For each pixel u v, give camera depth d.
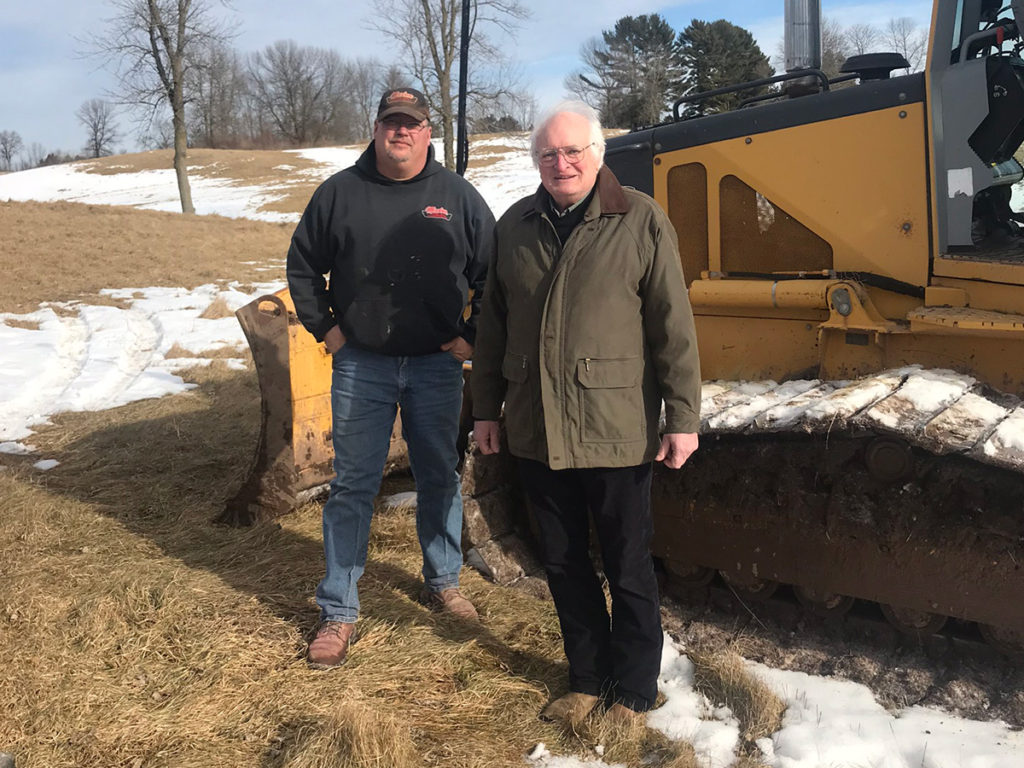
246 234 20.95
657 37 54.12
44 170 47.78
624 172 3.91
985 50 3.17
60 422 6.67
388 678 2.99
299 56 77.56
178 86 30.39
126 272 15.55
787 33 3.85
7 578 3.69
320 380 4.47
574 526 2.79
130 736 2.65
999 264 3.00
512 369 2.70
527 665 3.13
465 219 3.19
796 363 3.53
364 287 3.14
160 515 4.58
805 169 3.43
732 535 3.30
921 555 2.90
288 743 2.63
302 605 3.47
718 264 3.71
